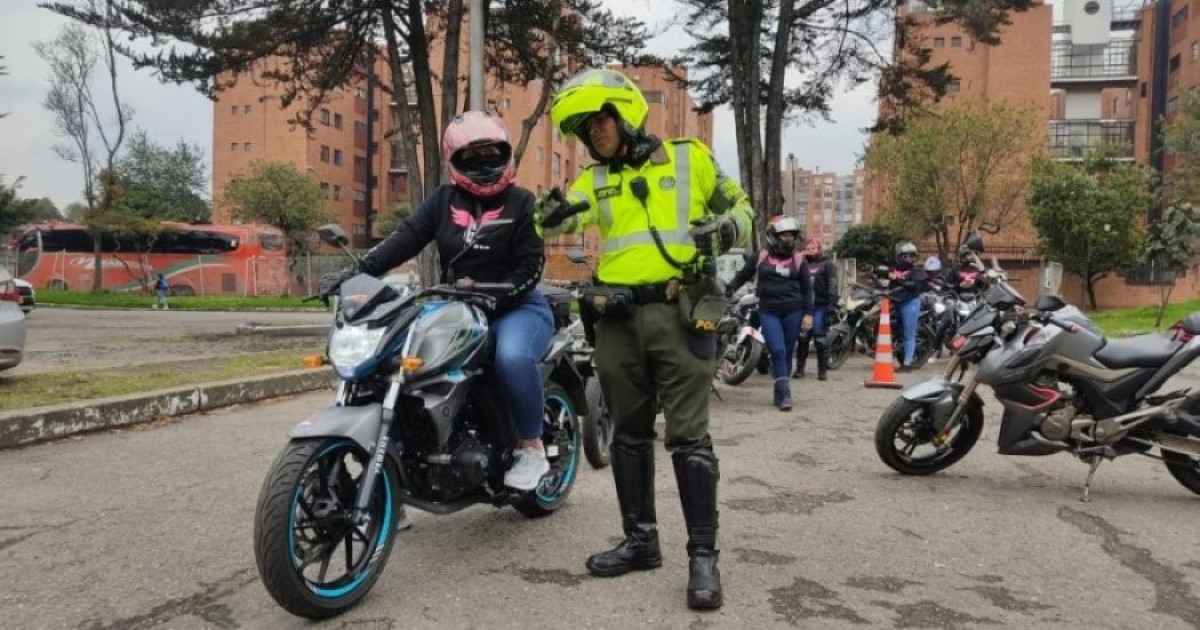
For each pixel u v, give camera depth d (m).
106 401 7.25
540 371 4.30
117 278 43.47
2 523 4.65
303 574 3.44
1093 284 40.31
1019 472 5.93
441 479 3.77
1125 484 5.62
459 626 3.34
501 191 4.12
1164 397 5.27
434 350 3.64
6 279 8.06
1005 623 3.40
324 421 3.38
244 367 10.18
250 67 17.94
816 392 10.02
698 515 3.60
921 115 19.59
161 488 5.37
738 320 10.17
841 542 4.39
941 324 13.06
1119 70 61.72
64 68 36.12
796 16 17.50
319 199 55.91
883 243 51.25
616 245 3.68
